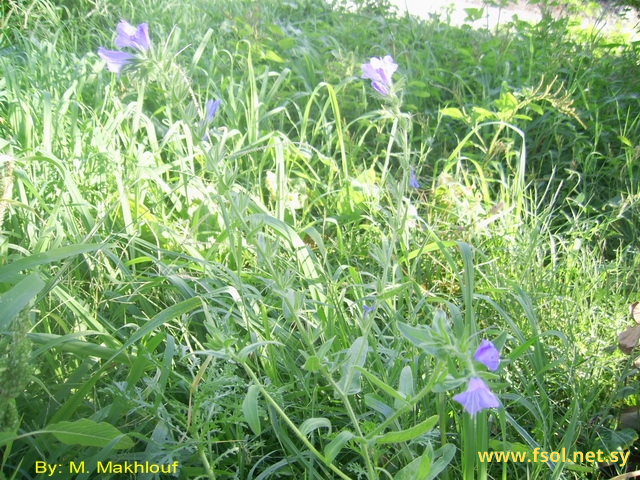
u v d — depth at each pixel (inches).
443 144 169.9
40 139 125.6
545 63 198.8
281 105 170.6
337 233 125.0
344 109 173.2
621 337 92.7
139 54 66.2
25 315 55.6
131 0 216.8
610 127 169.8
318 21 230.5
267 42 195.6
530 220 133.8
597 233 138.4
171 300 98.0
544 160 167.0
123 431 75.2
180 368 87.1
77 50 189.2
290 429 81.3
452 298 108.8
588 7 278.8
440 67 201.2
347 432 60.4
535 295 103.3
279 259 100.2
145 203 121.9
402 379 68.1
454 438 80.4
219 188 72.9
